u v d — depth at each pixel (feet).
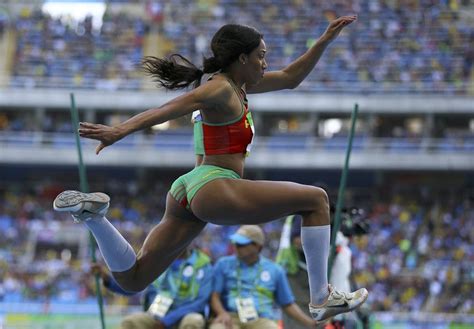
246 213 63.41
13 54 451.12
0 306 267.39
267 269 106.32
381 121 445.78
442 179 431.43
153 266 69.67
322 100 420.36
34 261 343.26
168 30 461.78
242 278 106.01
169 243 69.00
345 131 437.99
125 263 68.23
